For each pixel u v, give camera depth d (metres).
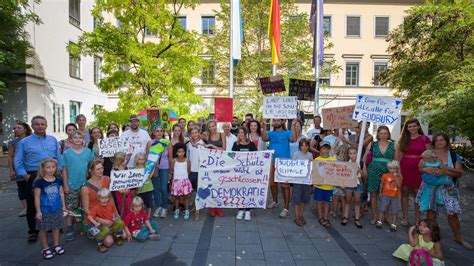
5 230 5.55
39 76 17.95
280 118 7.59
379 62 28.09
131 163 6.48
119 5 12.09
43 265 4.23
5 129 17.08
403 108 15.00
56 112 19.70
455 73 11.53
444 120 10.98
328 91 28.09
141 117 11.71
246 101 22.20
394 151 5.92
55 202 4.49
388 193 5.69
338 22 28.02
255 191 6.28
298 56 20.34
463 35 12.55
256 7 19.56
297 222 6.00
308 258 4.55
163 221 6.14
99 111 12.88
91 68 24.55
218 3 27.75
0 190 8.77
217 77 24.94
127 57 12.05
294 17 20.47
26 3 14.48
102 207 4.89
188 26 27.95
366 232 5.65
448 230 5.81
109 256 4.54
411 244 4.26
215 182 6.23
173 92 12.28
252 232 5.58
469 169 11.75
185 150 6.25
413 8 13.76
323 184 5.88
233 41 12.45
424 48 14.30
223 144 7.02
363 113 6.29
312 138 8.34
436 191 5.09
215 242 5.09
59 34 19.95
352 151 6.11
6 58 13.80
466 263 4.44
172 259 4.46
